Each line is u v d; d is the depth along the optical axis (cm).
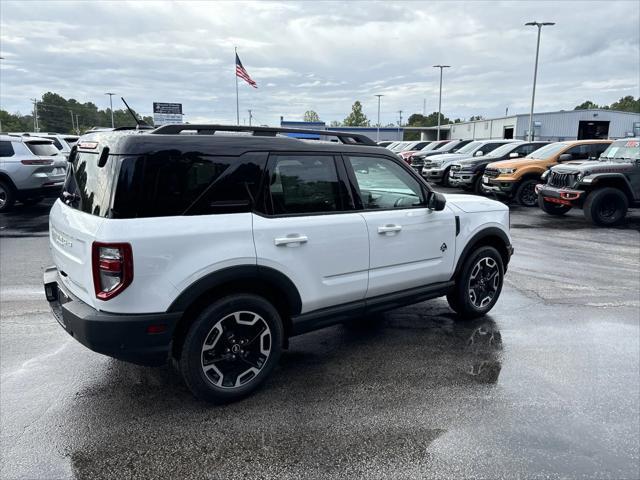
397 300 402
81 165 322
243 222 305
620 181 1057
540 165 1366
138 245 269
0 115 10288
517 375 365
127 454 269
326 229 343
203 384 305
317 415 309
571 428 295
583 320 484
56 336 432
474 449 274
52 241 359
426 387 346
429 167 1917
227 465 261
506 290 586
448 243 433
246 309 315
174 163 283
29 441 279
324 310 358
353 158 369
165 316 280
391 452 271
